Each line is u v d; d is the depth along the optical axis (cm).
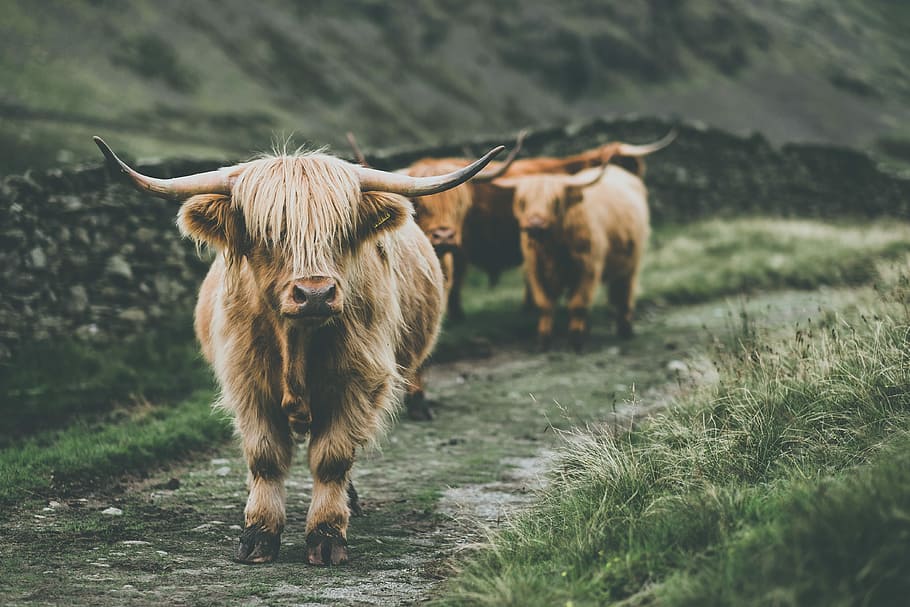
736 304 1565
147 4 8769
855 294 1178
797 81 12938
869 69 14475
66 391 988
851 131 11950
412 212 524
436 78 10944
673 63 12619
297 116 8094
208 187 510
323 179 495
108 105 6084
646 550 446
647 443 657
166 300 1254
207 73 7969
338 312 478
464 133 9850
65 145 3641
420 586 508
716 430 622
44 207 1143
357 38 11075
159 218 1268
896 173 2759
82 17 7569
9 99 5112
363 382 547
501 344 1354
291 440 561
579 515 526
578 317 1290
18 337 1062
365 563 550
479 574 483
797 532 387
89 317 1159
